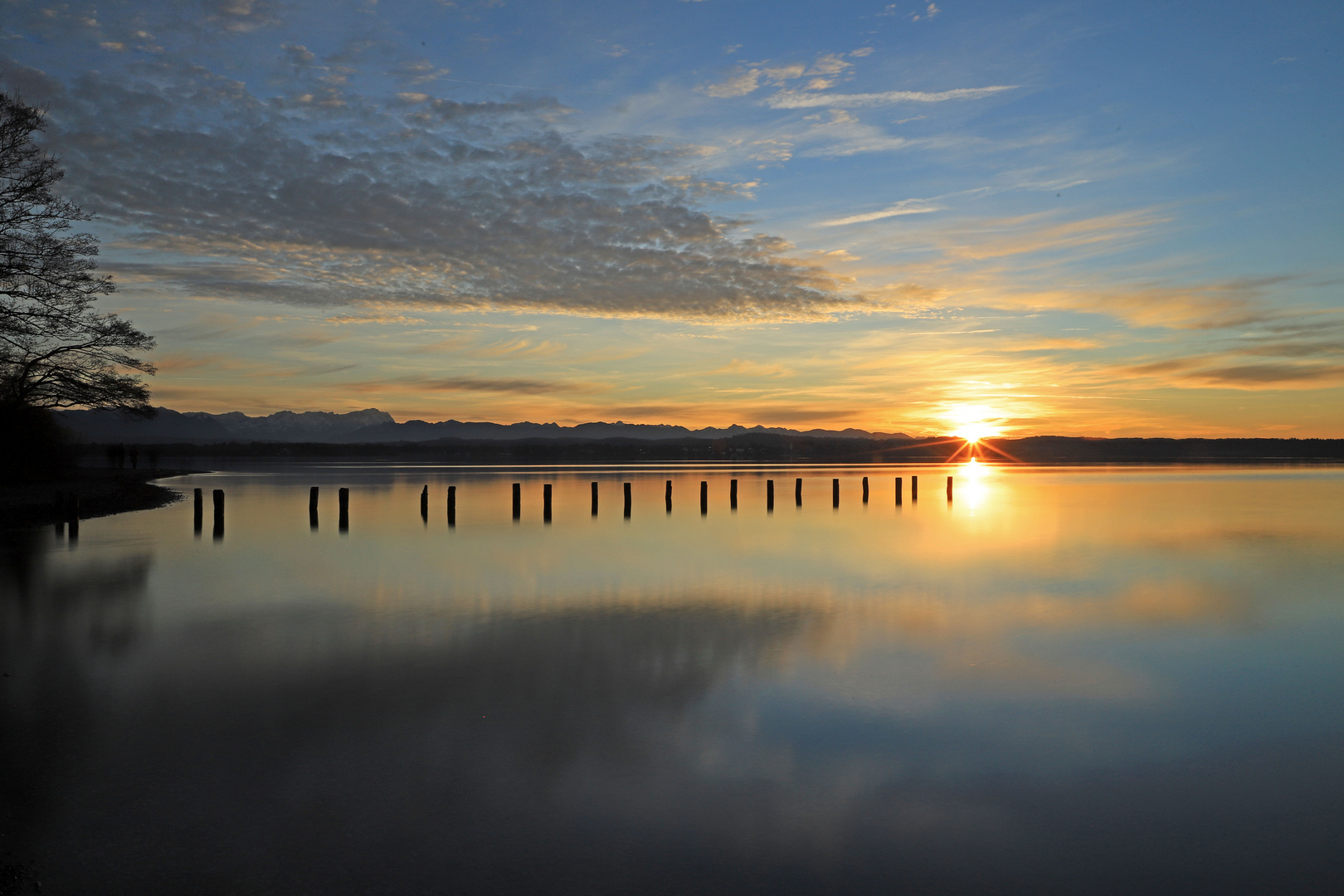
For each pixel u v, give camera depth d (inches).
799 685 368.2
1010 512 1390.3
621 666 396.2
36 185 973.8
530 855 214.7
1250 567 751.7
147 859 210.2
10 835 222.1
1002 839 228.1
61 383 1136.8
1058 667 406.0
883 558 796.6
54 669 384.5
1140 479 2888.8
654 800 248.7
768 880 204.1
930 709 337.4
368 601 559.5
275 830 226.7
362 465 4005.9
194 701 337.4
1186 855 220.4
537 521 1146.7
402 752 284.0
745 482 2452.0
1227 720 328.8
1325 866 215.6
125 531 971.3
